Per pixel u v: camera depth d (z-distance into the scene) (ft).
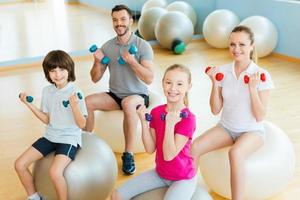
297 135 10.13
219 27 18.56
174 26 18.43
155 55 18.52
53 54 6.84
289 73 15.21
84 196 6.86
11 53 18.42
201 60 17.48
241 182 6.61
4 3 26.27
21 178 6.98
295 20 16.29
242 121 7.00
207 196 6.08
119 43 8.73
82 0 23.99
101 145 7.32
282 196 7.73
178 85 5.90
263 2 17.88
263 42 16.56
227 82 7.05
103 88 14.30
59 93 6.98
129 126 8.50
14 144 10.18
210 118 11.41
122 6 8.53
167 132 5.69
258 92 6.78
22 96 7.02
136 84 8.95
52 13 24.66
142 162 9.14
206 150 7.06
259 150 7.07
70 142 6.90
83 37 20.54
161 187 6.12
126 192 6.09
